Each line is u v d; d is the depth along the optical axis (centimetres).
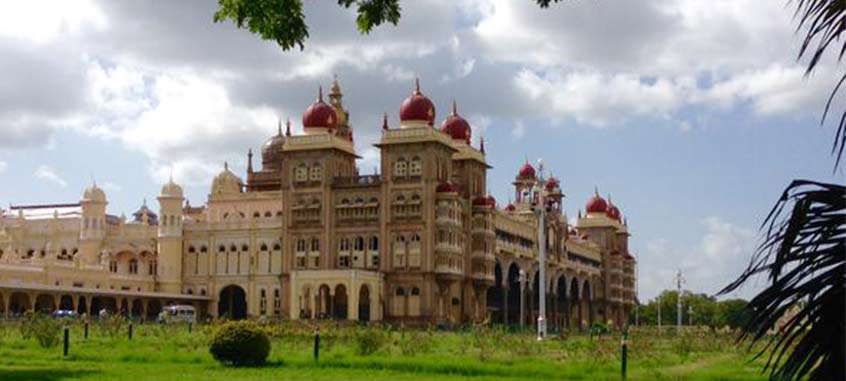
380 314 11100
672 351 5625
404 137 11231
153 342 5194
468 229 11800
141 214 14475
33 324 5266
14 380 3083
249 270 12312
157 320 10362
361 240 11475
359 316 11162
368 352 4378
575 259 15400
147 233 13112
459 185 11919
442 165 11394
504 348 5159
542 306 7444
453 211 11175
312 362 3844
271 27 1491
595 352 4638
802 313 902
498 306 12738
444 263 11056
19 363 3819
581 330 11488
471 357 4319
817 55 890
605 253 16788
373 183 11481
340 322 9400
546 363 3950
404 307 11106
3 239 13712
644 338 7094
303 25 1505
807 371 907
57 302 10888
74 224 13575
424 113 11294
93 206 13225
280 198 13275
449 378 3309
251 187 14062
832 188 898
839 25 874
